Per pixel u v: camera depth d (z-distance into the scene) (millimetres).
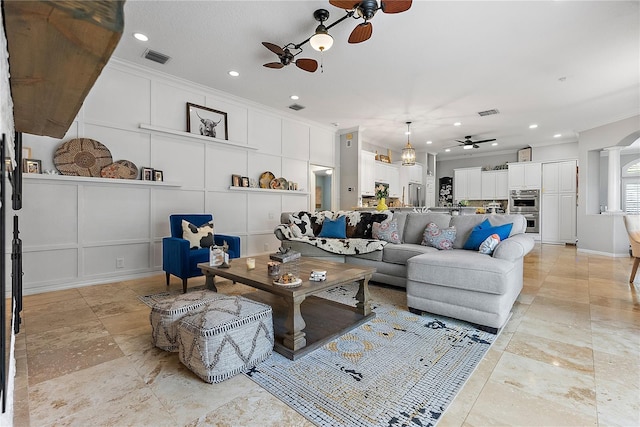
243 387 1613
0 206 657
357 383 1650
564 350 2018
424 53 3443
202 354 1624
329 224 4410
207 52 3490
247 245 5191
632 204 8539
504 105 5133
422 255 2734
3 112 610
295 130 5984
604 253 6000
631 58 3527
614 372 1750
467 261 2410
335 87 4449
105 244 3701
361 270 2533
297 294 1938
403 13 2721
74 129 3484
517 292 2795
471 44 3246
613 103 5023
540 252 6387
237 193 5039
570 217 7668
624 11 2684
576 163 7594
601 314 2670
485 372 1760
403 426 1332
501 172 8859
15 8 465
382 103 5094
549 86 4348
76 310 2754
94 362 1858
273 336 1967
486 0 2557
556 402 1490
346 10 2461
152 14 2793
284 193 5762
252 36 3158
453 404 1479
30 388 1593
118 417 1381
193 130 4441
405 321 2518
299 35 3131
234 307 1859
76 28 528
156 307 2047
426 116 5785
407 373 1747
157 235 4125
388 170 8078
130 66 3805
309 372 1756
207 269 2617
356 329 2352
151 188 4066
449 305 2469
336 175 6918
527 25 2900
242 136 5090
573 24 2881
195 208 4516
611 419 1368
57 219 3375
